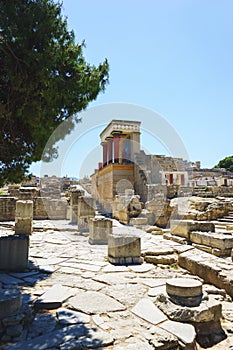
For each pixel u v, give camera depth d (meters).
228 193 19.16
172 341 2.85
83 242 8.96
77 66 5.00
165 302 3.66
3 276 5.20
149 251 7.04
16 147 5.47
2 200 14.47
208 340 3.20
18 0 4.31
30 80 4.43
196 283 3.77
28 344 2.73
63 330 3.04
